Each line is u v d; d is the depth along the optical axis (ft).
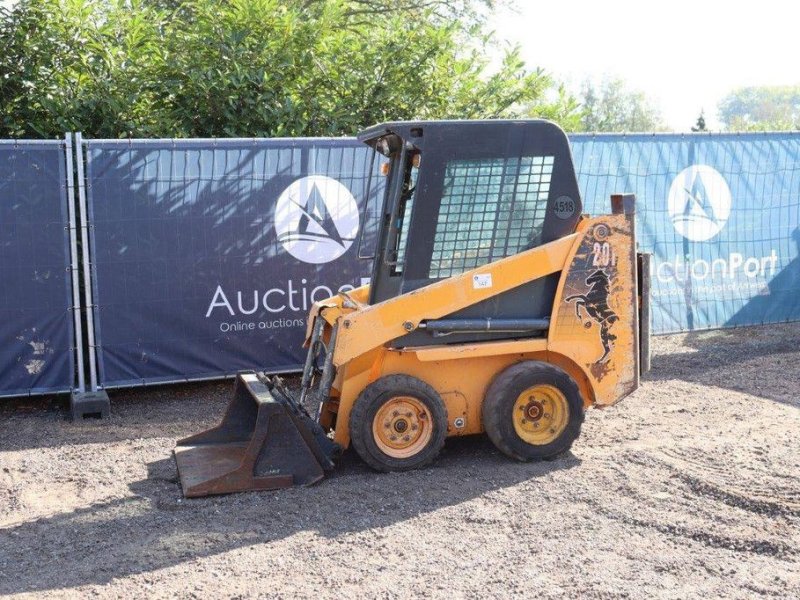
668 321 33.17
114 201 27.17
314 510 17.66
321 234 29.25
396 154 21.56
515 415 19.88
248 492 18.72
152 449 22.86
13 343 26.50
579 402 20.15
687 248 33.19
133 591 14.30
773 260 34.60
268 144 28.48
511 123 20.12
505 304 20.12
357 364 19.83
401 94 40.52
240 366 28.81
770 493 17.61
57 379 26.94
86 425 25.59
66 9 35.65
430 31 41.16
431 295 19.48
